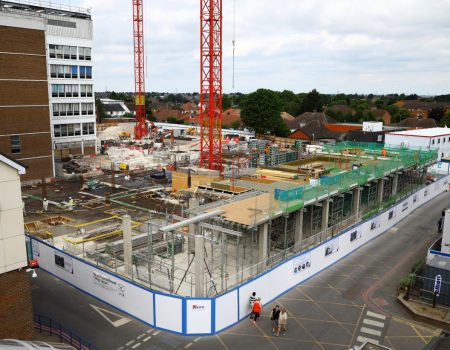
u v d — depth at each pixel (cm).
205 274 2745
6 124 5638
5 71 5541
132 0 10931
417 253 3547
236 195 3372
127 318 2411
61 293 2703
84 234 3631
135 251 2964
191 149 9488
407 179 5269
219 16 6372
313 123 11225
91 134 8019
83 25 7550
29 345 1548
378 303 2639
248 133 11512
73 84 7581
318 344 2186
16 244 1914
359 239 3653
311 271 3017
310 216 3616
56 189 5594
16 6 6988
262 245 2827
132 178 6253
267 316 2466
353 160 4925
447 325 2348
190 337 2238
